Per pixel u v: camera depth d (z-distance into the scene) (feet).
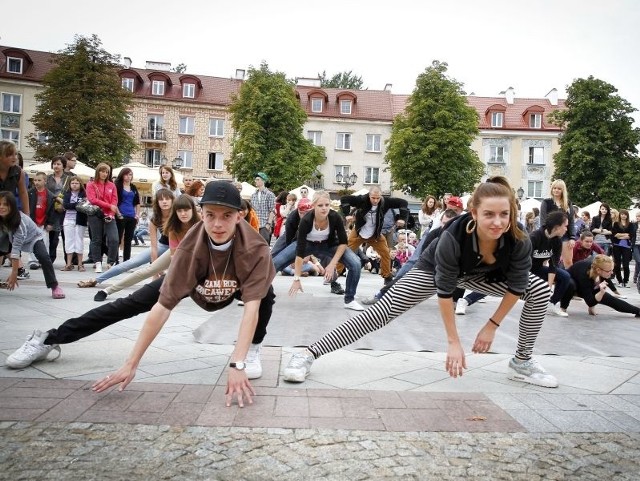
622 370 12.68
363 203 24.91
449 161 121.90
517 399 10.00
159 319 9.09
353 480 6.47
